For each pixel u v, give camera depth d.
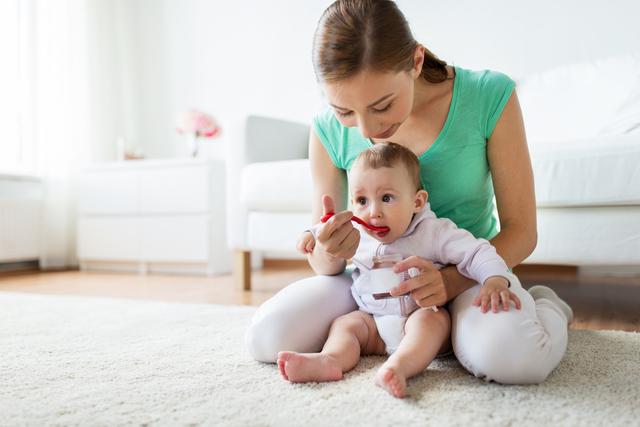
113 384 0.81
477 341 0.77
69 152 3.22
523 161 0.95
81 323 1.33
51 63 3.17
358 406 0.69
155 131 3.45
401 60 0.75
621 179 1.32
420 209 0.92
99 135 3.35
